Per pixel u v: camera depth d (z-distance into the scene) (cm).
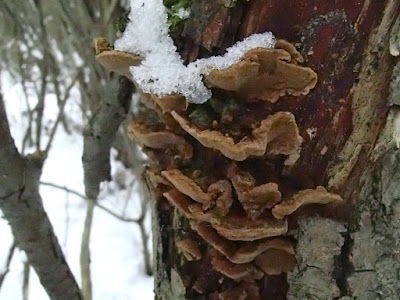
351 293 20
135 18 19
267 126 17
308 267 20
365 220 19
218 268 20
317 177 19
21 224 25
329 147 19
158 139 20
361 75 18
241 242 19
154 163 21
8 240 64
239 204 19
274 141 18
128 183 74
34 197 25
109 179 32
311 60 18
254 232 18
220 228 18
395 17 17
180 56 19
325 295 20
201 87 18
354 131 19
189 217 20
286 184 19
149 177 22
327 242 19
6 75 90
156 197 22
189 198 20
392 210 19
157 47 19
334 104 18
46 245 26
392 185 18
